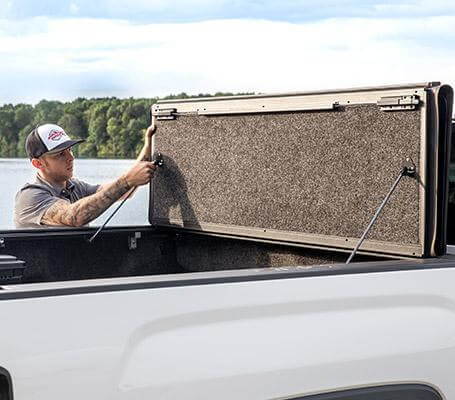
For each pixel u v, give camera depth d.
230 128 4.35
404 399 3.20
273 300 3.00
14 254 4.39
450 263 3.32
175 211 4.68
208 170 4.49
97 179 5.84
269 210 4.18
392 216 3.62
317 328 3.07
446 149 3.51
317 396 3.06
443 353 3.27
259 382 2.96
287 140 4.07
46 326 2.67
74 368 2.71
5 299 2.64
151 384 2.81
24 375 2.65
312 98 3.92
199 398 2.88
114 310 2.76
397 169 3.59
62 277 4.52
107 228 4.64
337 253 4.07
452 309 3.31
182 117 4.62
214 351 2.90
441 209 3.52
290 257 4.27
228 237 4.40
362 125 3.72
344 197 3.82
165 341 2.84
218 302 2.91
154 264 4.79
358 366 3.12
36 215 5.44
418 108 3.51
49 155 5.59
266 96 4.13
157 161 4.77
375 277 3.18
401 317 3.21
